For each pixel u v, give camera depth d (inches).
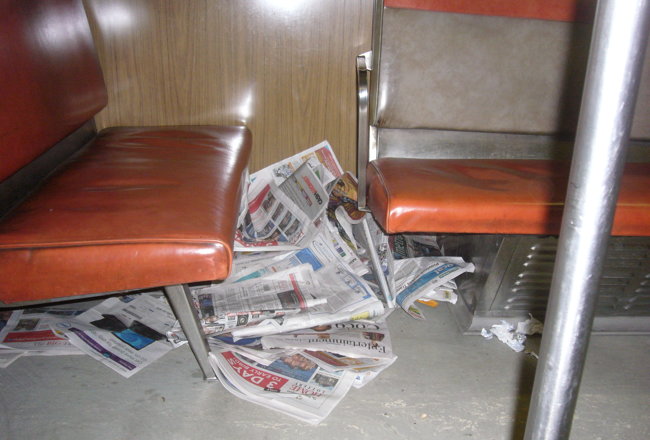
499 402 41.8
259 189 63.6
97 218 34.7
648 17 15.5
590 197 17.4
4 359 43.4
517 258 46.5
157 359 44.9
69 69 48.0
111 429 37.7
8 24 37.9
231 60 60.2
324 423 38.7
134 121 62.5
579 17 52.4
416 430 38.5
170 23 58.2
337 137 64.8
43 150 41.4
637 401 42.7
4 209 38.5
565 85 54.4
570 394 19.7
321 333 46.6
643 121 55.2
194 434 37.5
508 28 52.2
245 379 41.4
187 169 44.8
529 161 52.7
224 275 34.0
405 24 50.8
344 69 61.3
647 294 49.9
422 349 47.8
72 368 43.7
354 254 56.4
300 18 58.7
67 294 33.2
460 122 54.5
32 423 37.9
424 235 64.2
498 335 49.4
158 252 32.6
